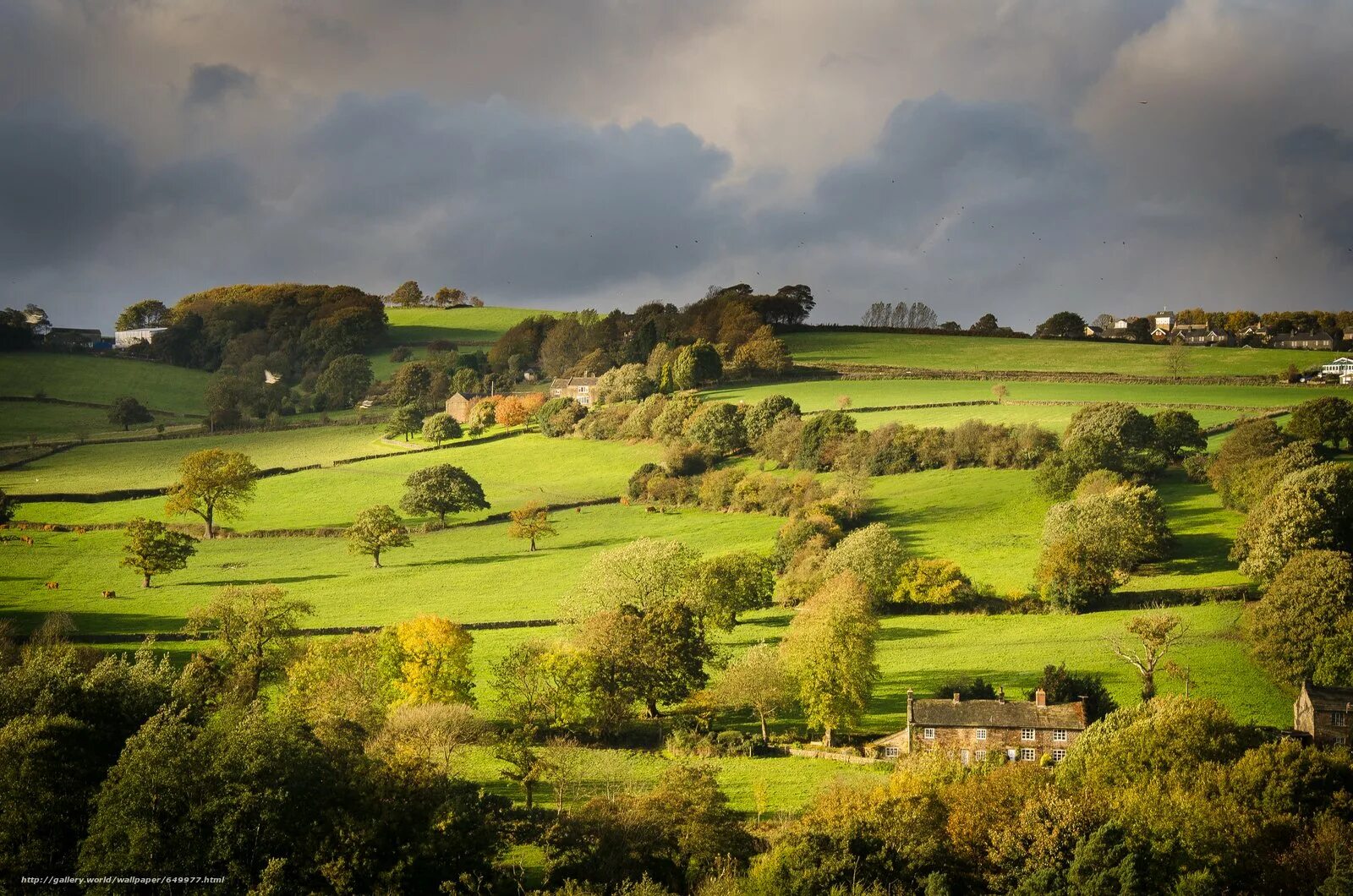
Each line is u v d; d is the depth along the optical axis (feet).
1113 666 424.46
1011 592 524.52
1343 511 495.82
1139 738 315.99
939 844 278.05
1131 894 248.93
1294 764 293.84
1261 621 415.64
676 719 416.05
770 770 362.12
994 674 426.92
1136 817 275.59
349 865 259.80
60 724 297.53
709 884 266.16
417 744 342.03
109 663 364.38
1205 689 399.24
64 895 260.83
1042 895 255.70
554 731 411.13
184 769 273.54
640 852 278.67
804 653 391.04
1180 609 486.79
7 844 269.64
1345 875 247.91
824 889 257.14
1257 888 262.47
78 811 285.43
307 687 412.98
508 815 295.69
